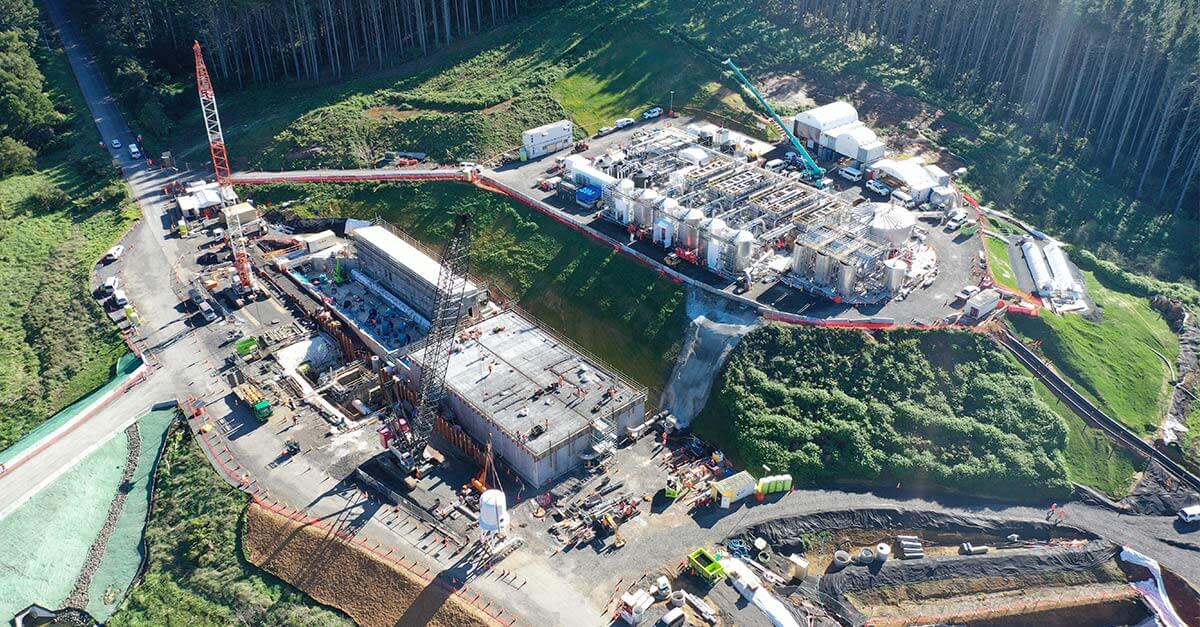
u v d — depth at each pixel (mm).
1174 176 182625
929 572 105312
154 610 102062
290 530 108438
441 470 120188
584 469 119688
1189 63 172250
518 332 142000
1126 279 151625
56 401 136875
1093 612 102688
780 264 144000
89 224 177000
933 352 124938
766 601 99500
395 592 100562
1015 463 114625
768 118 193750
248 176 188750
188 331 147875
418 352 135125
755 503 113062
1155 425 121375
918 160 179250
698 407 127688
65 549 110688
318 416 129375
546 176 175875
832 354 125500
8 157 192125
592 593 100500
